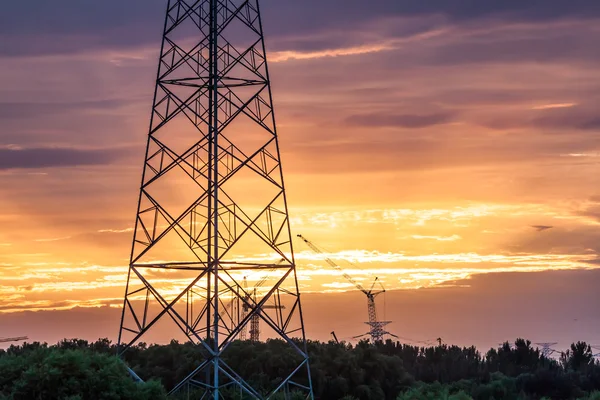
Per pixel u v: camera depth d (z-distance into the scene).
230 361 173.12
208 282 97.69
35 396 91.94
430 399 150.50
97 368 97.00
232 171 92.94
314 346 189.50
